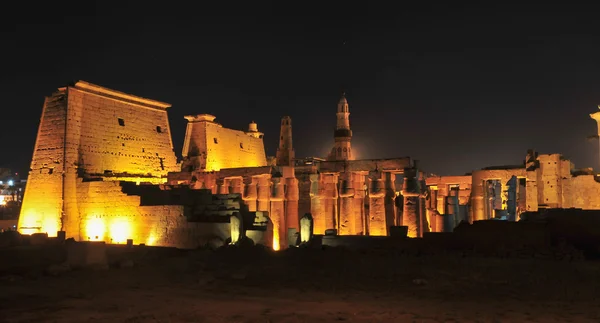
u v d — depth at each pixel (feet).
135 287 55.77
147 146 163.94
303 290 54.08
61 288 54.24
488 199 152.15
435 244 86.48
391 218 132.67
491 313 42.06
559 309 43.57
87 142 142.92
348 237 94.32
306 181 160.76
